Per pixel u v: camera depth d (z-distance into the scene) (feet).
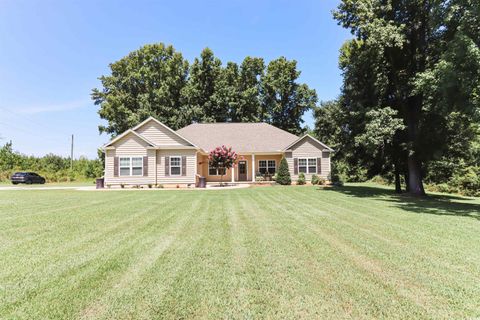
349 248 16.70
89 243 17.63
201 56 125.39
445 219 26.66
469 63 33.73
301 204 36.91
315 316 9.29
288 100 137.18
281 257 15.02
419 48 50.57
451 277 12.51
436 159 53.16
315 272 12.98
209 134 93.15
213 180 87.61
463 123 47.19
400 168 60.13
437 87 37.68
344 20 54.03
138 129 73.10
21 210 30.86
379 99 53.98
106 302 10.13
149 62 127.34
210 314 9.40
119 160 71.10
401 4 49.85
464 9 36.37
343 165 108.88
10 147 132.26
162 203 37.37
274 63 134.92
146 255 15.30
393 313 9.48
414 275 12.69
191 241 18.12
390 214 29.30
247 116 126.41
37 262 14.20
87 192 55.93
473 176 67.10
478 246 17.30
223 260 14.52
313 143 81.92
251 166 87.92
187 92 119.34
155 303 10.08
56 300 10.27
